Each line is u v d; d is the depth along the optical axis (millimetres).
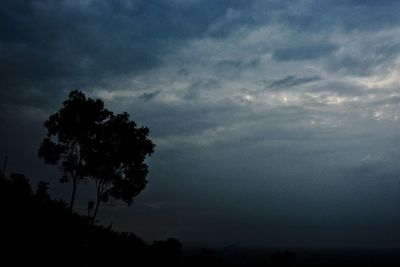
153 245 33312
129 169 45750
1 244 20859
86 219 32906
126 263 27797
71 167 43906
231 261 34312
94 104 44625
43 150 44188
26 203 26578
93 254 25953
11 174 30328
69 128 44062
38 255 21562
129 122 45906
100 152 44094
